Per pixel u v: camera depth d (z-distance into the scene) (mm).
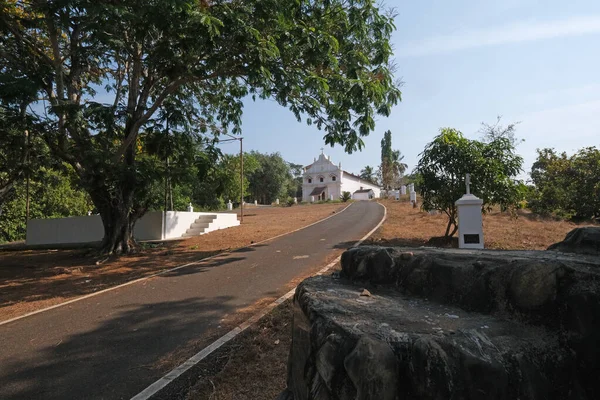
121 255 11859
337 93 10008
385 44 9844
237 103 14305
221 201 32688
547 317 1765
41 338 4875
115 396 3324
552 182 16734
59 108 9328
